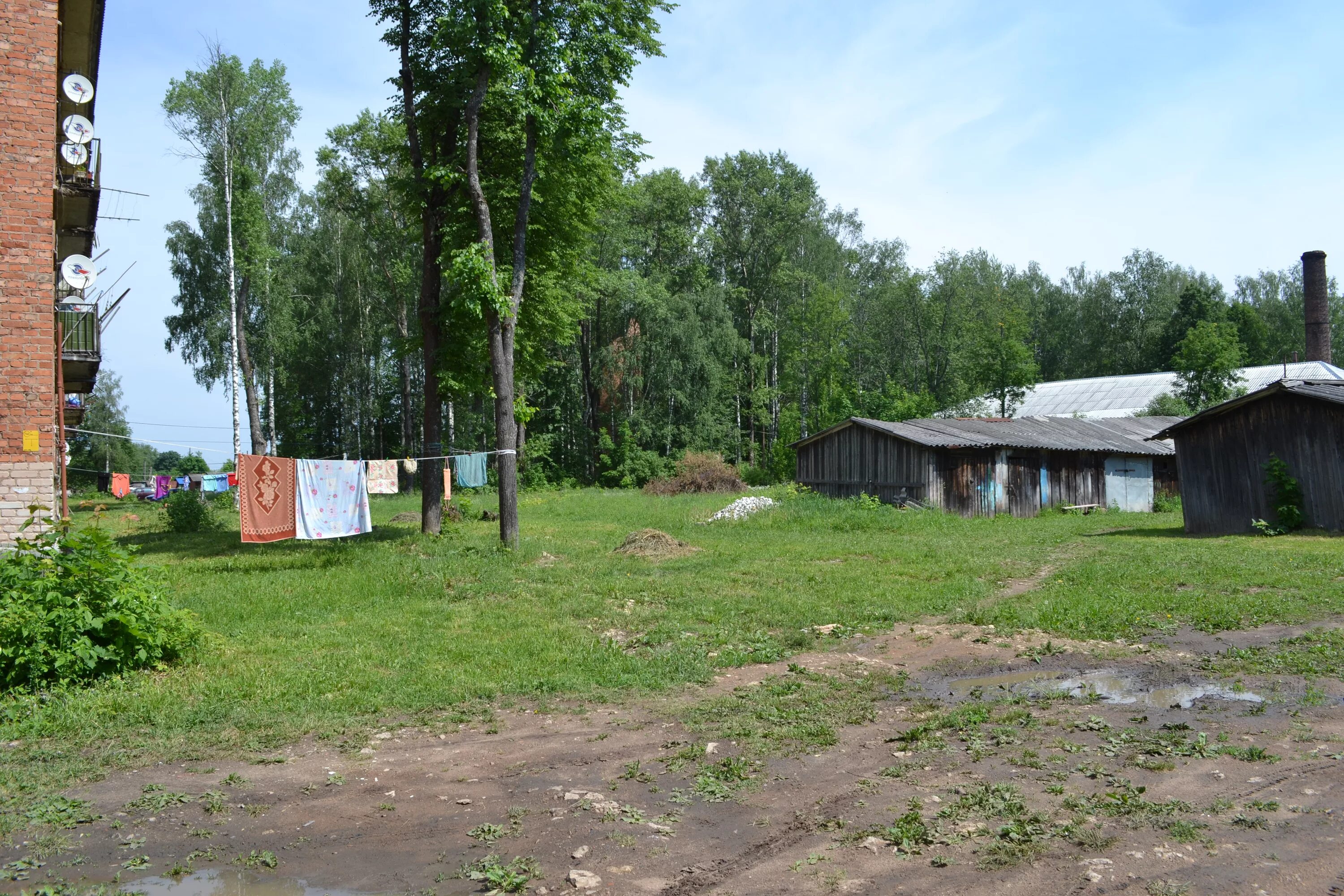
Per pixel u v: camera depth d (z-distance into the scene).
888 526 23.44
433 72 20.42
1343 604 11.09
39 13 12.05
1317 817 4.72
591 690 8.12
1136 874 4.13
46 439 11.85
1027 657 9.06
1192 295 69.81
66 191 16.41
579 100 17.91
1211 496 21.94
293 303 45.81
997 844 4.52
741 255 58.28
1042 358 80.94
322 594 12.62
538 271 22.25
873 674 8.52
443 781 5.86
